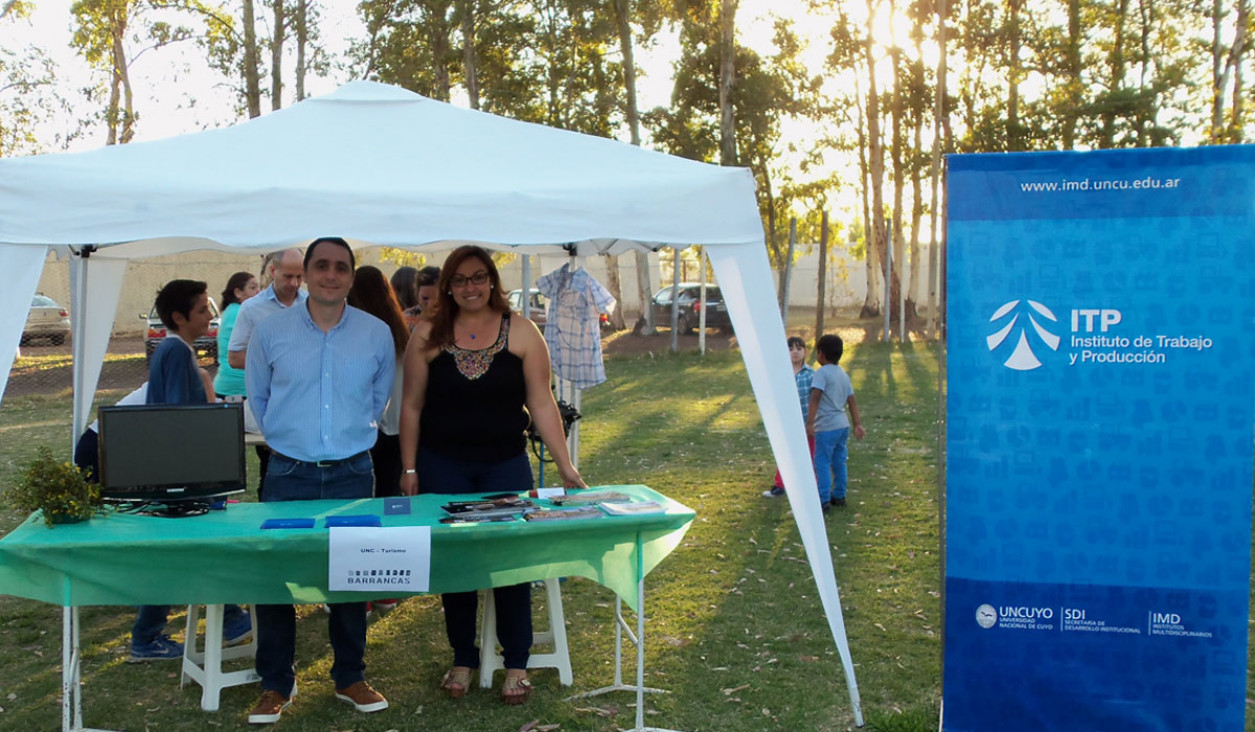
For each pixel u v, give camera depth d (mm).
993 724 3607
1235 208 3332
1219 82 24375
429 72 25422
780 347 4027
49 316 22188
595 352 6277
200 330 4535
